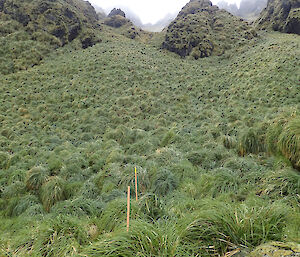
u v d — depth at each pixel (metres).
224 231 2.13
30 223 4.34
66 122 12.68
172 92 16.39
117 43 30.11
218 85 17.27
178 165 5.79
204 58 27.22
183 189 4.73
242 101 13.01
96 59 21.91
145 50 28.95
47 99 15.16
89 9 41.66
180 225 2.36
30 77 18.41
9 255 2.85
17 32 23.36
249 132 6.31
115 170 5.98
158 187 4.98
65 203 4.72
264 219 2.18
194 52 27.83
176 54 29.12
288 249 1.69
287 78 13.71
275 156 4.93
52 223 3.34
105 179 5.75
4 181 6.39
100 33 33.06
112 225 3.31
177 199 4.16
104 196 4.98
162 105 14.31
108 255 1.95
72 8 30.97
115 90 16.56
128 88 17.03
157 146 8.68
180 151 7.29
